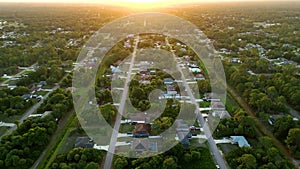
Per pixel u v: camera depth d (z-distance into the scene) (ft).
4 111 469.98
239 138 391.86
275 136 405.59
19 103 485.56
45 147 381.60
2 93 515.91
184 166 345.72
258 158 344.69
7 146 355.15
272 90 514.27
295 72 654.53
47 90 580.71
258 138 405.59
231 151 363.15
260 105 466.29
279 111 469.57
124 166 338.13
